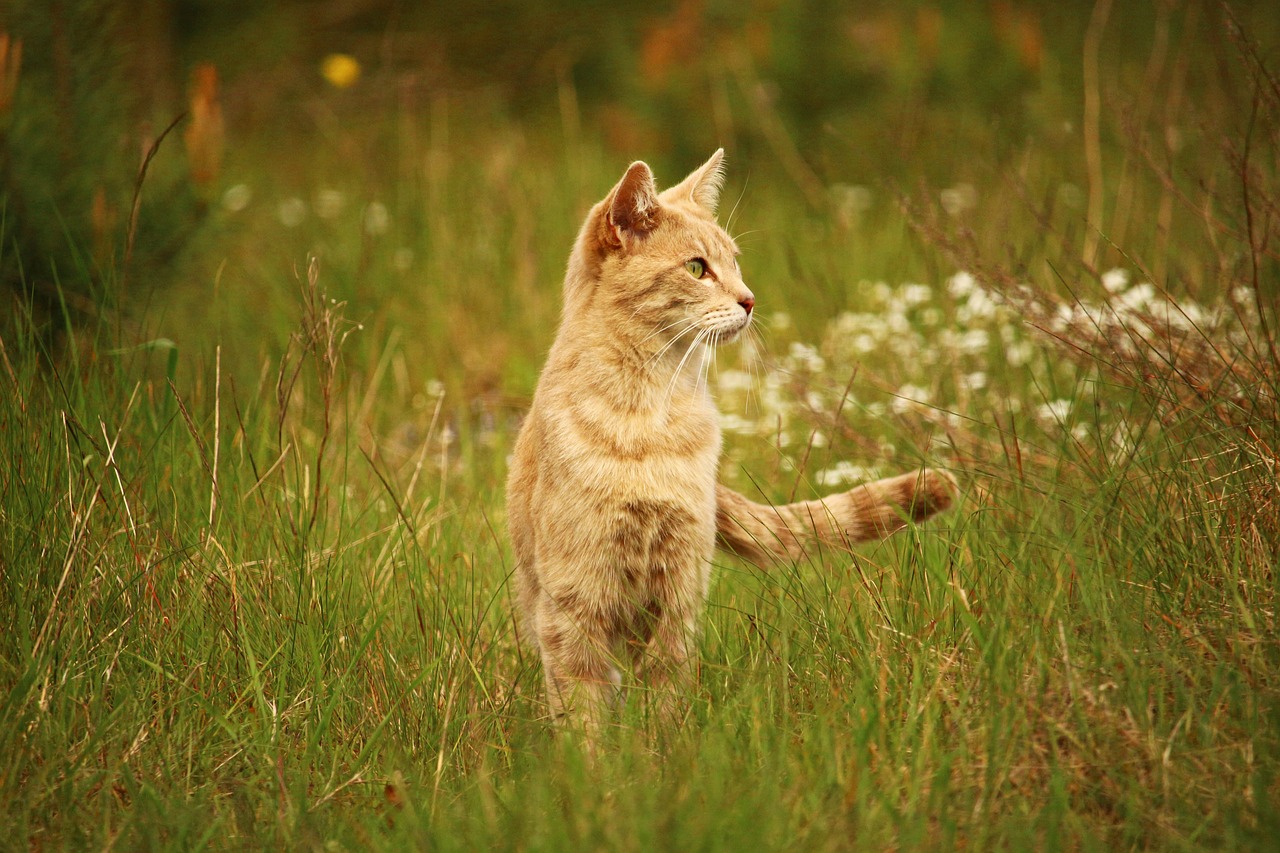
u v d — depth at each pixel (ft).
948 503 25.59
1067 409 28.50
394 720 22.49
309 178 59.21
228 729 21.26
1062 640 20.21
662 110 66.80
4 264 31.76
